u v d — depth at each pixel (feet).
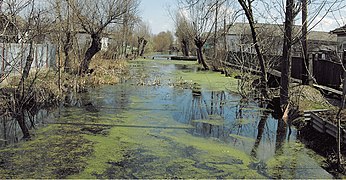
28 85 36.35
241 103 39.83
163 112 33.96
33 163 19.62
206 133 26.61
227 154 21.75
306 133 25.59
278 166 19.74
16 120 29.81
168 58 151.84
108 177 17.87
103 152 21.68
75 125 28.25
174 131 26.91
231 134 26.43
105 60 80.33
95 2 58.34
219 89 51.67
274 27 50.62
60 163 19.69
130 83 56.54
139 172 18.58
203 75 72.28
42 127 27.53
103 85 53.01
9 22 31.78
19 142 23.56
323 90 36.45
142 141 24.09
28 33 39.75
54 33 52.80
